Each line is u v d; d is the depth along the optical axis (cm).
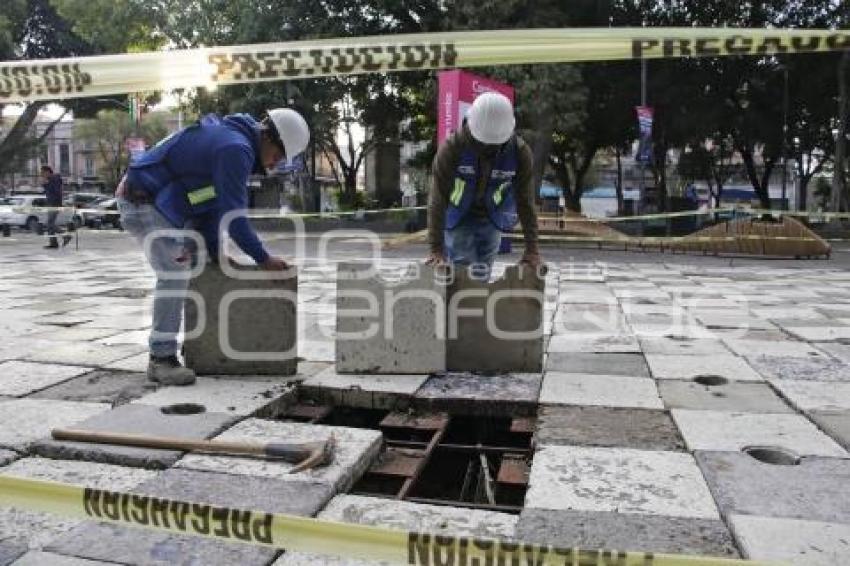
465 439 382
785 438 317
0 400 366
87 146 6138
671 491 264
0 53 2469
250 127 393
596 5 2080
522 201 440
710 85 2430
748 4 2223
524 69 1712
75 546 224
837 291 870
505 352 427
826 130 2728
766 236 1489
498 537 230
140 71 288
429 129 2577
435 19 1878
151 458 286
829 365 455
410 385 395
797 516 242
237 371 412
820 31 238
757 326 601
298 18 1872
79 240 1820
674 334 560
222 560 216
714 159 3300
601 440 315
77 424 324
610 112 2533
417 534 173
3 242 1777
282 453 286
